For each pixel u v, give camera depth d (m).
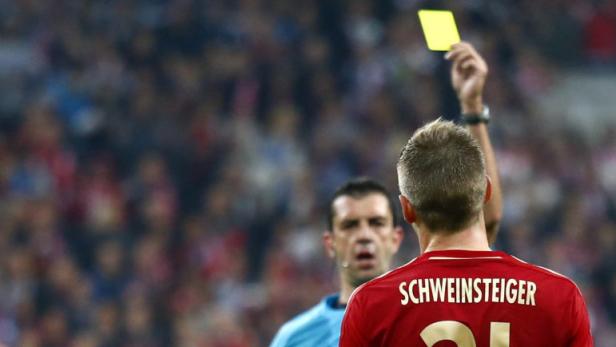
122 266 48.22
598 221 60.44
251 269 52.28
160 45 64.88
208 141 58.62
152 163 55.16
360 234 19.27
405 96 64.94
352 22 69.56
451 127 11.84
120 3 66.94
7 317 45.09
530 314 11.23
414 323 11.30
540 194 60.31
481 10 72.12
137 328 44.59
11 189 53.91
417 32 68.56
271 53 65.94
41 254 48.31
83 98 60.78
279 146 60.66
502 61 72.12
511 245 54.81
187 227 51.81
